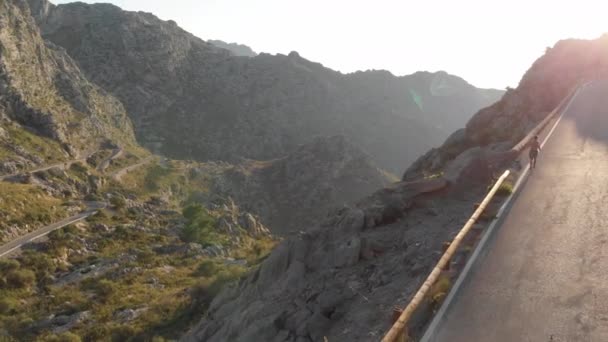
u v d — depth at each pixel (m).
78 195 117.62
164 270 70.19
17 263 66.50
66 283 63.75
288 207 193.12
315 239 18.20
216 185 186.38
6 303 52.97
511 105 45.88
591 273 11.14
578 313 9.63
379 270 14.73
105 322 45.25
